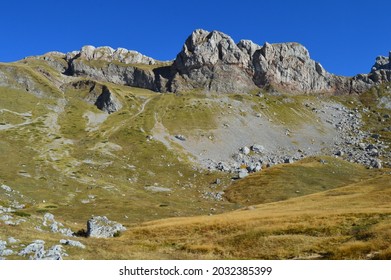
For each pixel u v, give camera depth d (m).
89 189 126.81
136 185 143.88
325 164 168.50
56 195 115.12
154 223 73.38
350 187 107.25
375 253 36.25
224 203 127.06
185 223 63.62
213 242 50.69
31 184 120.06
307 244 43.97
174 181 154.75
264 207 88.81
